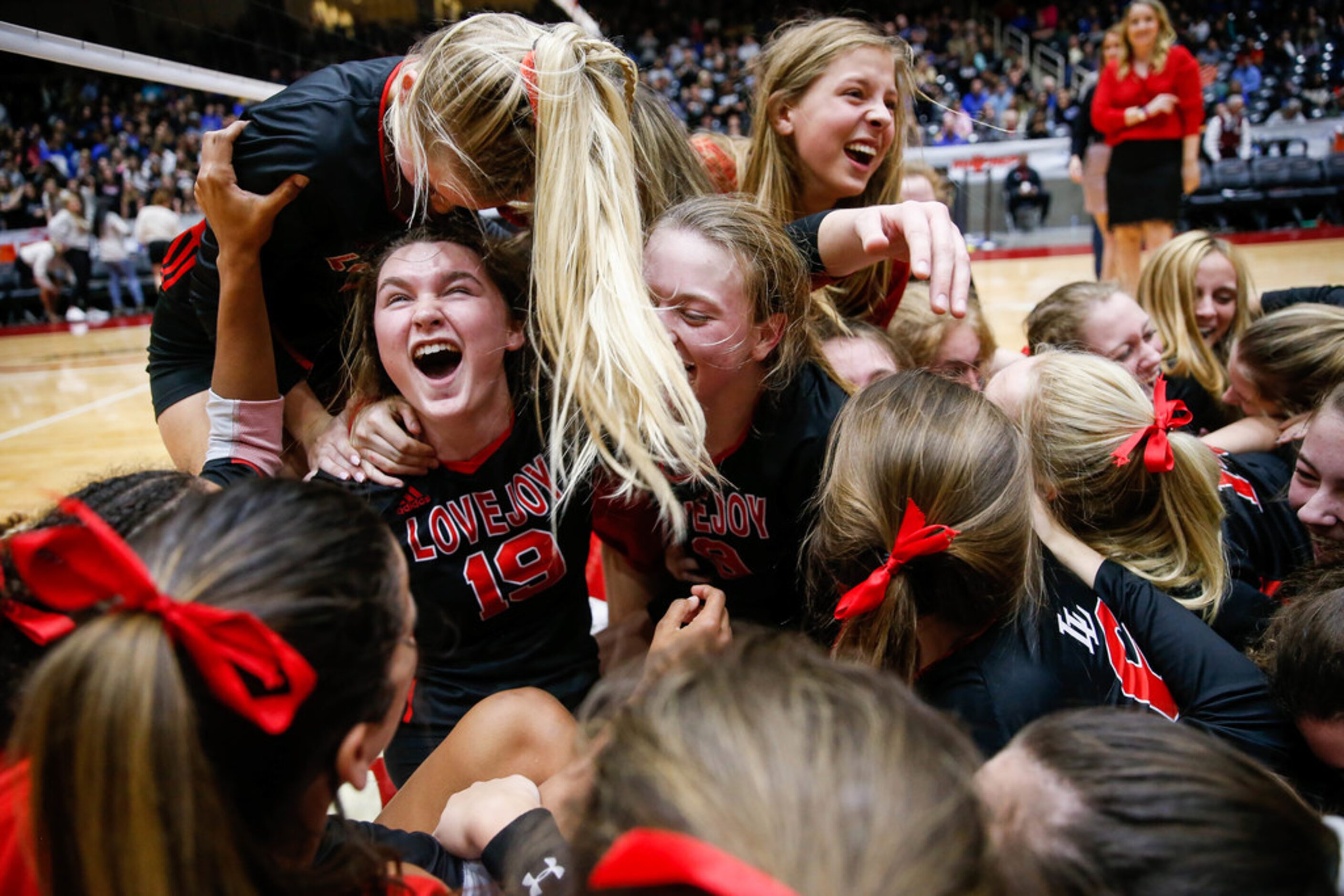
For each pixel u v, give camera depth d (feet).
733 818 1.56
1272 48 37.06
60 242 27.61
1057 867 2.11
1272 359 6.06
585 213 3.93
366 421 4.52
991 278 25.30
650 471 3.68
